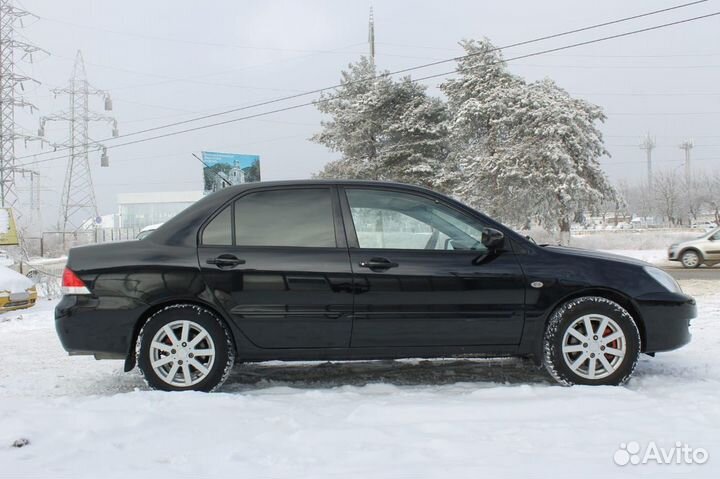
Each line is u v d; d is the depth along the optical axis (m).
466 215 4.83
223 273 4.57
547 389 4.46
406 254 4.68
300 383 5.12
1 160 39.75
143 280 4.56
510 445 3.33
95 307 4.56
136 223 62.34
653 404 4.06
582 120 29.00
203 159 35.81
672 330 4.70
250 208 4.82
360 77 36.19
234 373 5.49
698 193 68.94
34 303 11.42
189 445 3.39
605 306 4.61
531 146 29.38
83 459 3.20
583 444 3.35
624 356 4.59
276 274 4.57
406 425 3.69
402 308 4.59
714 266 20.41
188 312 4.55
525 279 4.64
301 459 3.14
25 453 3.30
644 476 2.90
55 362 6.16
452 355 4.70
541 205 29.67
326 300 4.58
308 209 4.81
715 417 3.78
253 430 3.63
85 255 4.68
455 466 3.02
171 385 4.53
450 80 33.16
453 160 33.53
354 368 5.63
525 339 4.67
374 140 34.91
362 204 4.82
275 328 4.59
